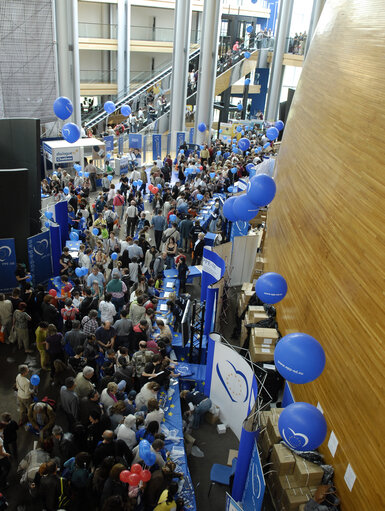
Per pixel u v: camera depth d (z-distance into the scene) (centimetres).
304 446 454
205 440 718
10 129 1203
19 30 1681
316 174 767
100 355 771
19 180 1034
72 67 1966
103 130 2703
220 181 1755
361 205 573
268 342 819
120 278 965
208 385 756
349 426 521
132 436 582
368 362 496
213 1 2300
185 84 2489
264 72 3481
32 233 1260
